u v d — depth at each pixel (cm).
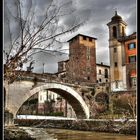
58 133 2556
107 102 3641
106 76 4009
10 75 430
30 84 3167
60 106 4775
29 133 1123
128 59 3897
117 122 2547
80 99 3884
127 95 3406
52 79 3484
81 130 2970
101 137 2289
